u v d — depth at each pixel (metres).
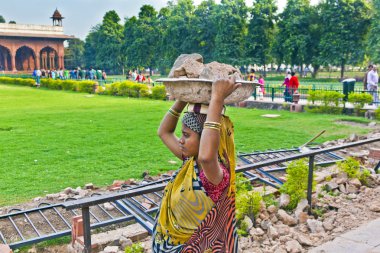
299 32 45.31
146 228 3.98
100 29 71.50
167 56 56.84
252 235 4.01
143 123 12.36
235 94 1.91
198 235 1.87
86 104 18.77
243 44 49.06
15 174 6.66
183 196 1.89
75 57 86.38
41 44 57.50
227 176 1.87
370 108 13.47
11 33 54.28
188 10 55.41
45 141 9.43
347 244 3.58
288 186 4.84
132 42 63.88
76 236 4.07
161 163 7.38
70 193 5.66
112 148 8.64
